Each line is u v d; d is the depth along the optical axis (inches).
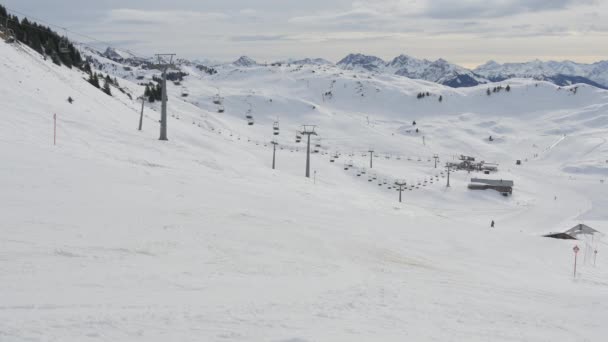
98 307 359.9
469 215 3956.7
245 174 1884.8
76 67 5000.0
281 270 603.8
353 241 932.6
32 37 4338.1
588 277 1074.7
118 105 3159.5
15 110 1647.4
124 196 956.0
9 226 618.5
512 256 1176.8
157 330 311.1
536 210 4320.9
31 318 314.8
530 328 445.4
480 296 600.4
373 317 414.9
